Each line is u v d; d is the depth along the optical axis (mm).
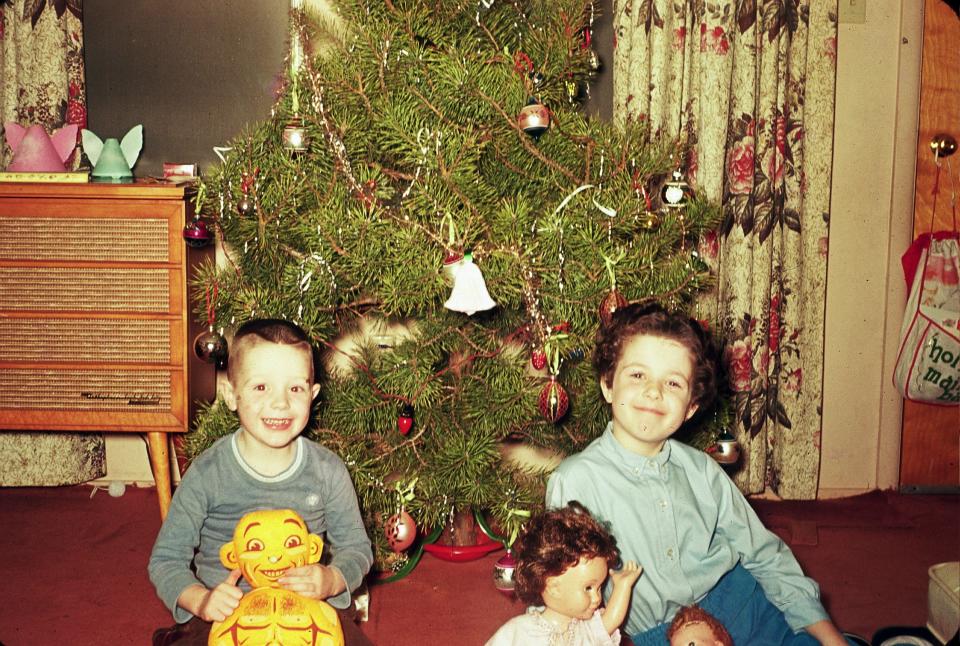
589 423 2012
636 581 1511
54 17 2480
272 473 1557
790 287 2652
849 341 2809
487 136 1885
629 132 1947
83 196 2092
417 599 2082
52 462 2637
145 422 2162
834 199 2752
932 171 2711
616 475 1523
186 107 2668
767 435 2756
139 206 2096
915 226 2727
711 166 2520
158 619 1938
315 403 1949
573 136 1898
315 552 1431
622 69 2547
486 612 2018
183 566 1471
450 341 2000
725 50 2482
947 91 2680
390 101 1867
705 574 1530
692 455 1601
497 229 1796
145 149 2684
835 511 2715
